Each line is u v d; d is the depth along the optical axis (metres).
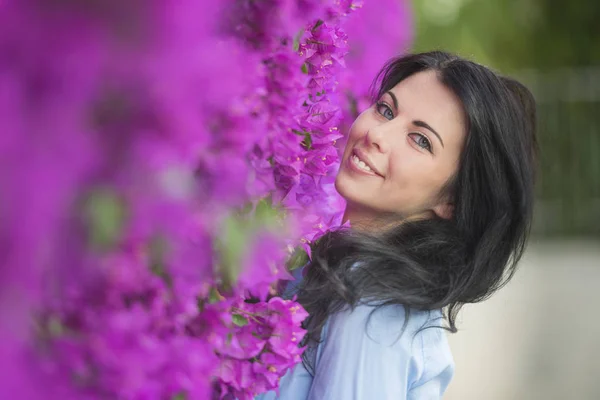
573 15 13.66
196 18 0.83
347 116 3.18
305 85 1.72
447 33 12.84
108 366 1.08
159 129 0.83
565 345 6.96
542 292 9.14
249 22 1.45
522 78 12.94
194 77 0.85
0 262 0.76
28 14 0.75
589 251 11.81
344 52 1.93
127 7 0.78
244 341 1.58
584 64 13.80
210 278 1.39
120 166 0.83
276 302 1.62
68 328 1.07
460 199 2.28
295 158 1.64
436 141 2.22
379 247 2.09
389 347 2.00
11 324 0.79
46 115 0.76
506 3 13.53
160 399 1.27
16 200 0.75
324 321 2.03
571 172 12.86
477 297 2.30
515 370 6.23
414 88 2.27
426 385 2.15
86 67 0.77
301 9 1.54
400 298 2.04
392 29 6.60
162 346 1.25
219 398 1.67
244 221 1.41
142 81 0.80
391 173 2.21
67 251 0.84
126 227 0.90
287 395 2.04
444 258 2.24
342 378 1.96
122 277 1.08
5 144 0.75
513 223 2.34
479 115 2.23
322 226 1.89
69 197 0.80
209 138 1.17
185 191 0.95
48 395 0.99
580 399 5.61
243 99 1.39
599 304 8.55
